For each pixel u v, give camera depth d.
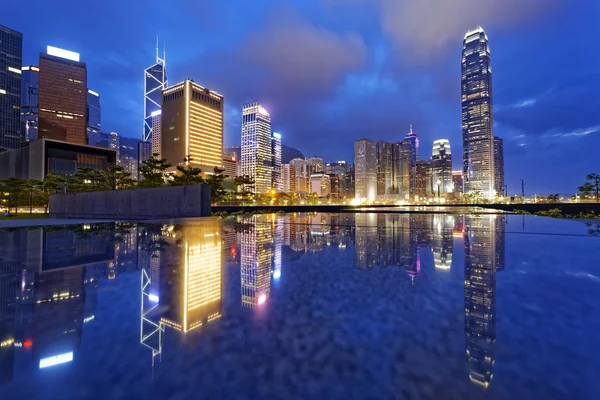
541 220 19.11
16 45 162.88
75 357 2.36
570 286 4.24
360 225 16.02
